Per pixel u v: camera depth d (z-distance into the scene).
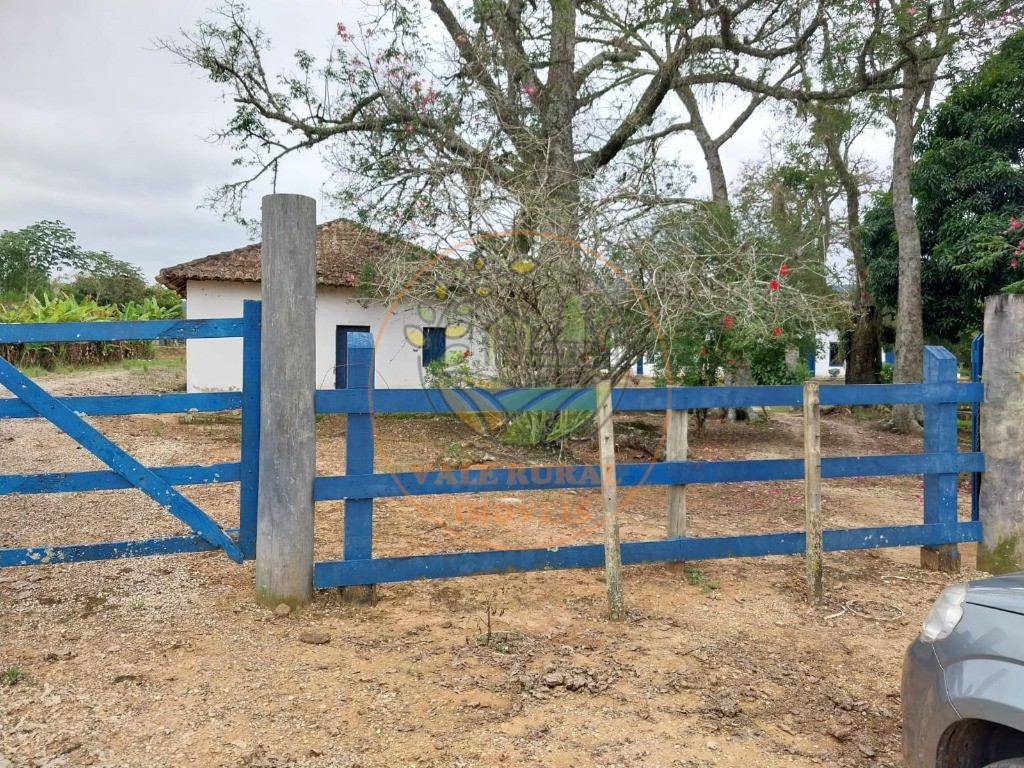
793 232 12.82
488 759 2.76
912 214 14.09
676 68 11.70
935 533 5.23
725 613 4.38
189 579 4.57
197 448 9.35
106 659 3.44
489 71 10.66
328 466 8.55
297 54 11.23
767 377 13.62
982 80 14.06
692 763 2.79
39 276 43.94
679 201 9.27
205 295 14.79
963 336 17.50
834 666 3.70
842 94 12.18
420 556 4.31
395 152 10.93
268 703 3.11
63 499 6.42
